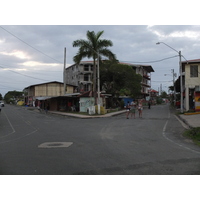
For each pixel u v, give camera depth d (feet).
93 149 27.50
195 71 103.40
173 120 67.77
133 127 49.55
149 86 280.31
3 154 25.13
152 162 21.54
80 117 81.87
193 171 18.94
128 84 151.94
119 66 147.33
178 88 171.32
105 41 93.04
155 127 49.80
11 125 57.21
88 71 198.39
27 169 19.57
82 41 92.38
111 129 46.78
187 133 39.99
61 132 43.14
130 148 28.12
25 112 119.75
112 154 24.88
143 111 119.75
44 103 155.33
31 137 37.45
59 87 201.98
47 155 24.48
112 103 153.07
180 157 23.54
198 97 94.12
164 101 412.98
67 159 22.74
